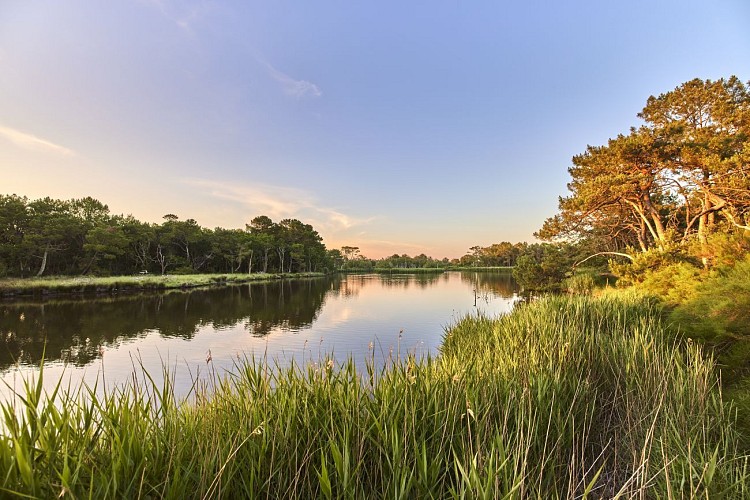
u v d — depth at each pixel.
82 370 10.31
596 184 17.91
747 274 5.63
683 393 4.09
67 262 52.62
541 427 3.46
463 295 37.28
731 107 17.61
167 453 2.28
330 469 2.62
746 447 3.47
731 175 14.80
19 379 9.18
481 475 2.42
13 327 17.33
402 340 15.01
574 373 4.62
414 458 2.74
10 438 1.75
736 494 2.69
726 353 5.78
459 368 3.97
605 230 28.78
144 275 55.97
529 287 31.50
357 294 39.41
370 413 2.89
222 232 78.81
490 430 2.89
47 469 1.83
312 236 107.81
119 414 2.35
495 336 7.09
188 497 2.15
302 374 3.46
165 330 17.30
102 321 19.33
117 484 1.92
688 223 19.75
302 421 2.93
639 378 4.63
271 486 2.49
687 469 2.92
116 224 58.25
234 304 28.67
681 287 8.94
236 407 3.06
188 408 3.01
